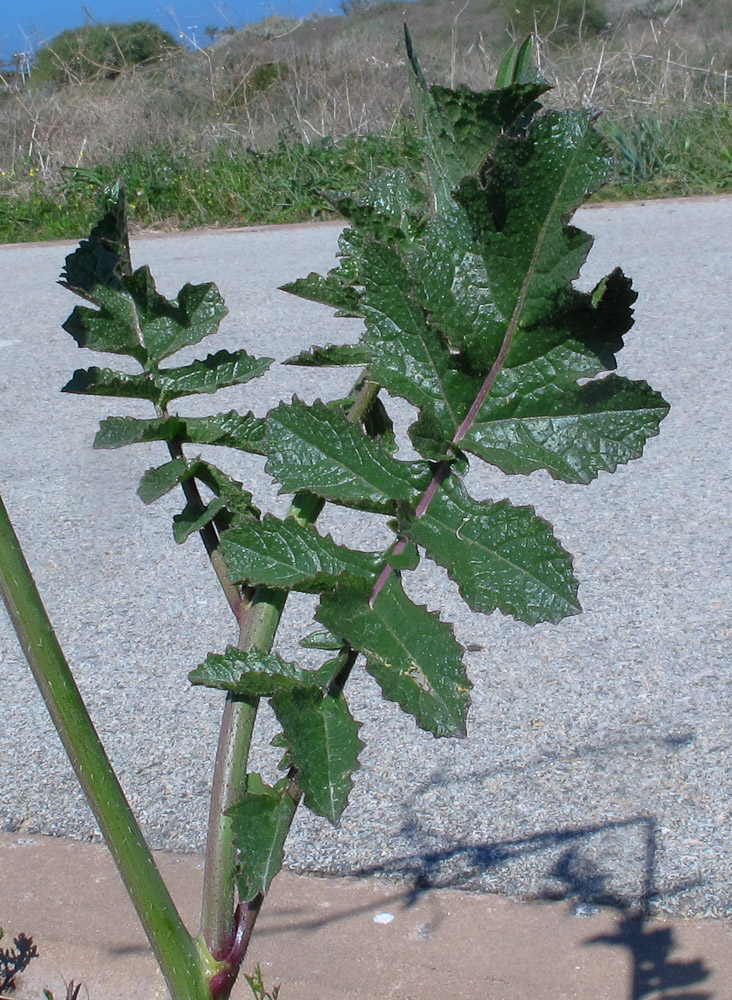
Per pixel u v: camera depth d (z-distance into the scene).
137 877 0.72
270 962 1.95
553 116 0.58
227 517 0.79
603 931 1.97
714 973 1.85
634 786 2.36
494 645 2.93
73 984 1.99
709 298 5.73
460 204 0.60
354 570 0.59
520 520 0.59
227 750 0.73
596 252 6.93
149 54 12.12
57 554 3.69
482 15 11.21
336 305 0.79
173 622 3.22
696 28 12.03
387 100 10.32
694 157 8.65
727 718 2.55
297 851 2.25
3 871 2.27
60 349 6.05
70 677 0.73
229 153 10.30
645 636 2.90
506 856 2.19
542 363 0.61
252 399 4.96
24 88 12.06
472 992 1.84
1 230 9.89
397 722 2.66
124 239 0.80
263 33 11.92
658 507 3.60
